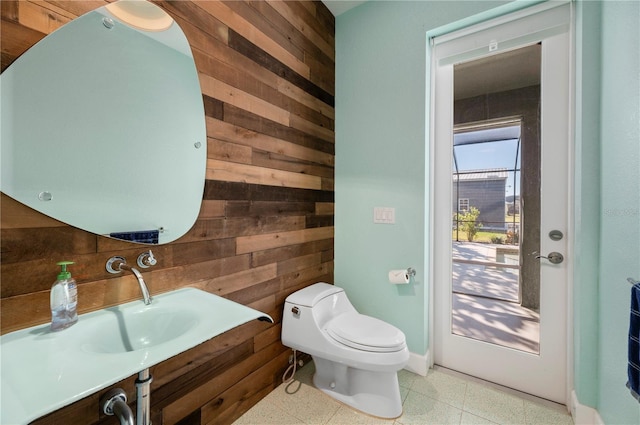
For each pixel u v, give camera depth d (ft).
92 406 3.12
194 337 2.55
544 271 5.28
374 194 6.66
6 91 2.55
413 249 6.17
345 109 7.12
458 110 6.11
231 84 4.61
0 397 1.75
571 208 4.97
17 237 2.61
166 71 3.74
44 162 2.76
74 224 2.95
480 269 5.94
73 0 2.97
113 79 3.26
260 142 5.16
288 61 5.82
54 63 2.82
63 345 2.42
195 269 4.11
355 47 6.95
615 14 3.87
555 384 5.16
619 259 3.77
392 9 6.42
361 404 4.93
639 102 3.35
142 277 3.30
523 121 5.47
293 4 5.96
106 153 3.20
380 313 6.61
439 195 6.35
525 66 5.43
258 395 5.17
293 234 5.98
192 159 4.04
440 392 5.44
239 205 4.77
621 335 3.71
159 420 3.66
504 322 5.69
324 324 5.40
